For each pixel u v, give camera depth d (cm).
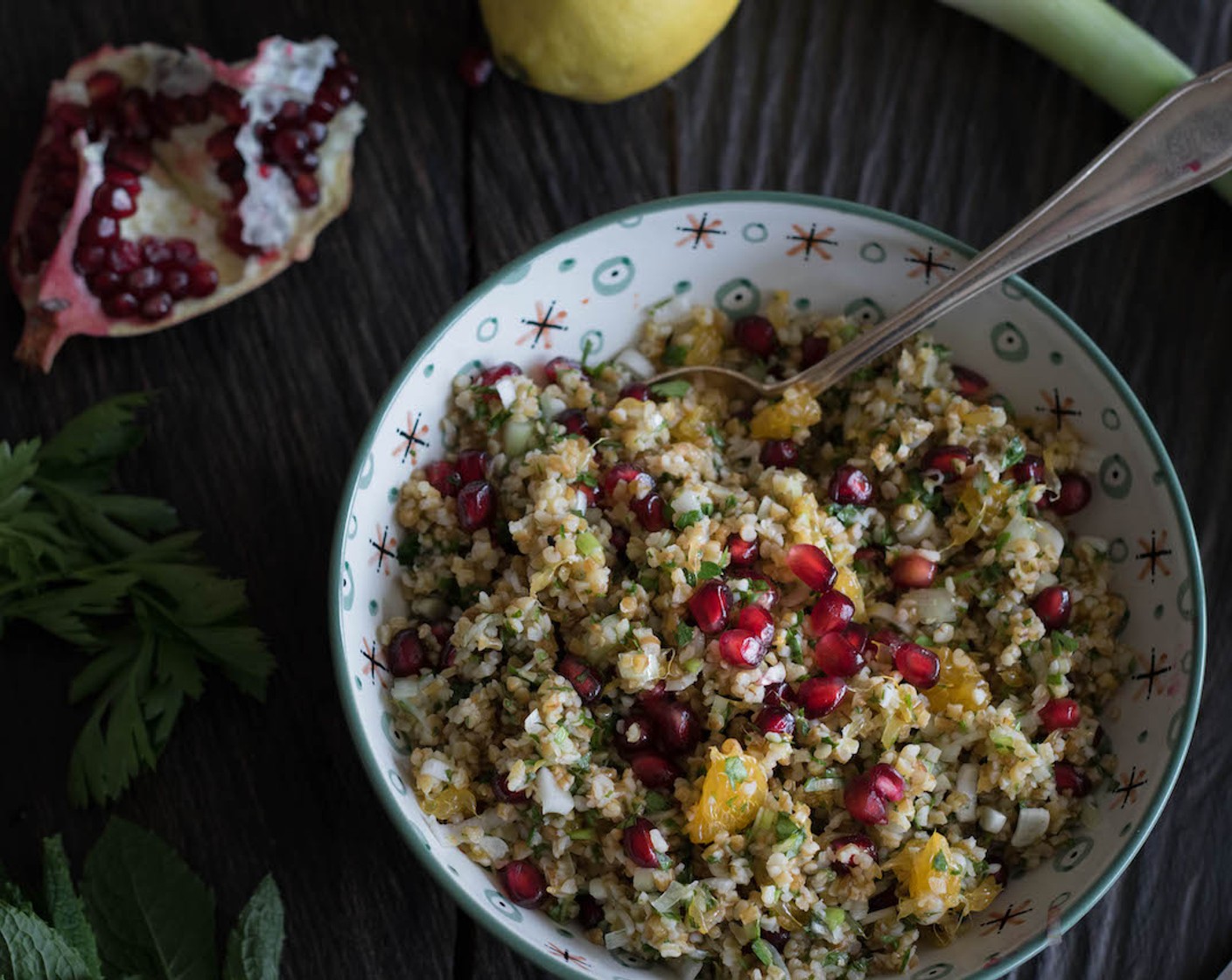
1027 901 38
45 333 46
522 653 39
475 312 41
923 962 38
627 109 48
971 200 47
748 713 39
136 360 47
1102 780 39
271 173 47
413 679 39
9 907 39
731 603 38
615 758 39
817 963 37
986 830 38
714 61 48
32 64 49
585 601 39
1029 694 39
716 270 42
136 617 45
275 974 41
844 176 47
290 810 44
